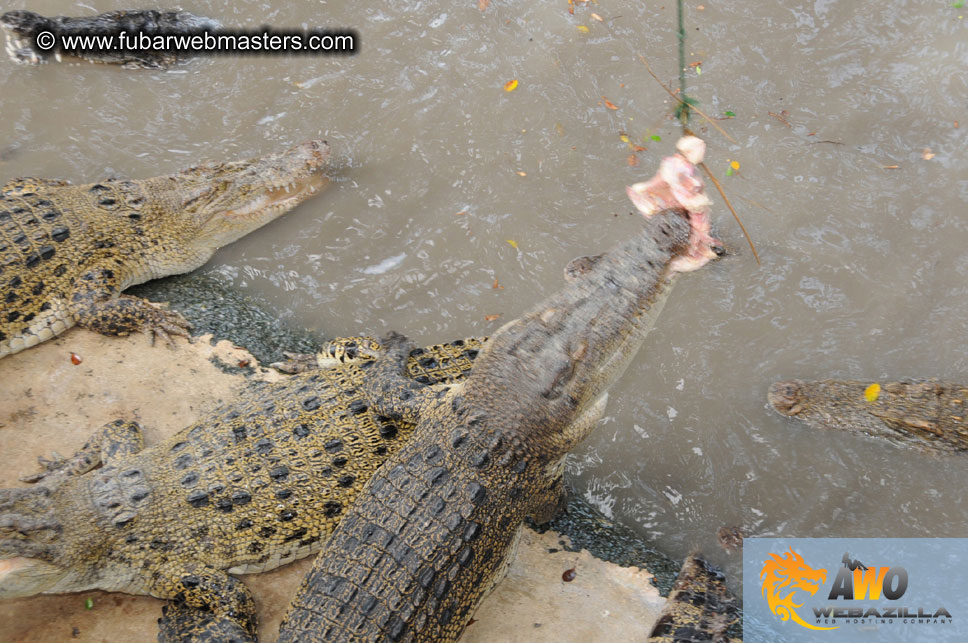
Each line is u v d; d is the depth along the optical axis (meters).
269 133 7.92
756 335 6.66
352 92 8.19
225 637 4.82
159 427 5.84
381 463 5.36
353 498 5.31
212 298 6.93
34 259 6.29
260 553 5.21
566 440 5.16
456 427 4.96
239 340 6.54
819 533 5.74
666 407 6.35
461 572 4.62
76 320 6.38
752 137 7.66
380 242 7.30
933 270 6.87
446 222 7.38
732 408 6.33
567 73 8.20
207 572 5.08
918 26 8.28
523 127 7.89
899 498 5.88
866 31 8.31
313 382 5.65
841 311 6.74
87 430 5.79
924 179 7.38
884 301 6.74
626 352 5.30
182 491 5.12
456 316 6.93
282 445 5.30
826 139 7.64
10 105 8.00
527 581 5.28
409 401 5.38
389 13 8.75
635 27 8.49
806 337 6.63
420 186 7.59
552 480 5.30
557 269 7.08
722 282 6.89
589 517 5.80
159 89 8.27
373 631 4.35
